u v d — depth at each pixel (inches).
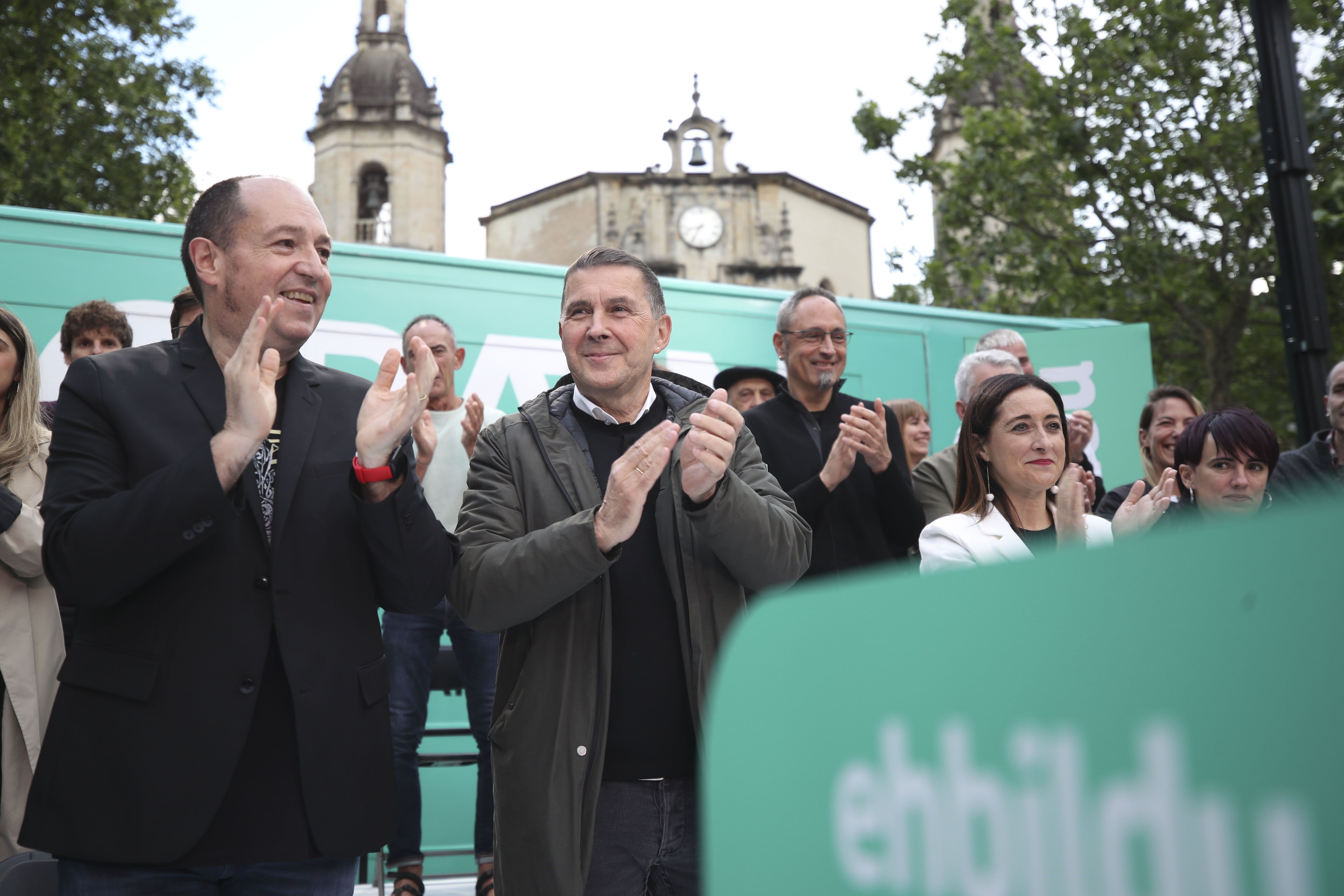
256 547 79.0
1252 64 602.2
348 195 1464.1
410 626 170.7
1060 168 703.1
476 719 169.3
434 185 1494.8
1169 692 13.2
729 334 264.1
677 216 1417.3
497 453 99.7
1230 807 12.6
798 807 17.4
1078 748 14.0
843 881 16.7
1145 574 13.6
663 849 90.0
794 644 17.8
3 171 505.7
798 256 1450.5
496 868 88.4
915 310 293.0
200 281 84.9
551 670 89.1
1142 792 13.4
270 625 77.5
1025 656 14.7
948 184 764.0
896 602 16.4
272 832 74.6
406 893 160.2
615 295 99.2
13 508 112.2
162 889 73.0
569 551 83.6
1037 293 711.1
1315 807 11.9
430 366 79.3
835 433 157.5
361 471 79.7
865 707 16.7
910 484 144.2
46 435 128.2
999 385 116.6
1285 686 12.3
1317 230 474.3
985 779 15.0
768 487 100.6
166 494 71.1
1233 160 605.9
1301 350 199.2
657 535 95.4
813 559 139.8
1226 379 650.2
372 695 81.0
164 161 609.6
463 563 91.0
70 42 534.6
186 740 73.0
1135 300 668.7
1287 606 12.4
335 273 224.4
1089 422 177.9
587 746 86.9
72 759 73.4
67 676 75.5
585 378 98.6
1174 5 605.0
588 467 97.3
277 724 77.0
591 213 1409.9
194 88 620.7
